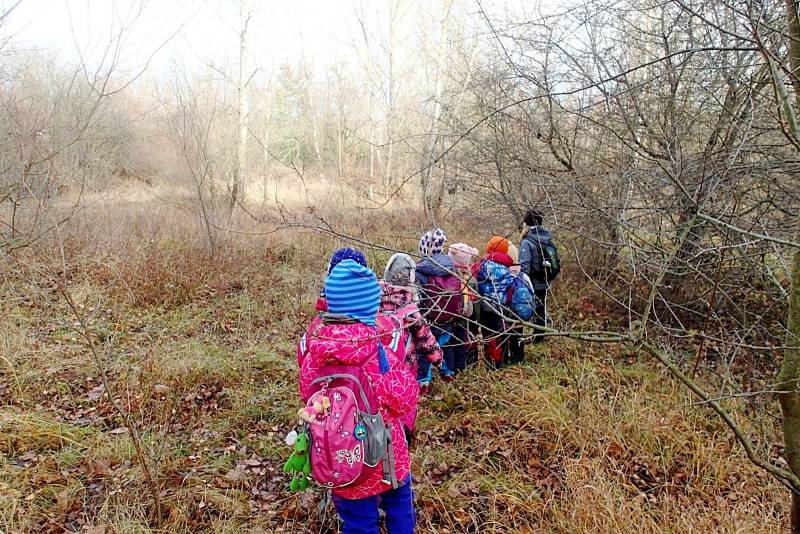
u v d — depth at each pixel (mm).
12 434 3812
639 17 6145
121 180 15219
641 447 3904
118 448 3750
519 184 6555
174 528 3035
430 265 4277
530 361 5449
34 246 6922
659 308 6398
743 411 4430
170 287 7305
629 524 3025
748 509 3230
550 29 5512
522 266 5461
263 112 23703
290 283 7898
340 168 15891
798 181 4711
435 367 5078
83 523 3084
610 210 4457
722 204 4383
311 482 3512
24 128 6469
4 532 2936
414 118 16109
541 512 3316
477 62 8562
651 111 5676
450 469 3779
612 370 5082
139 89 16891
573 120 6430
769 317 5629
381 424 2346
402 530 2627
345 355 2314
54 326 5824
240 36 13594
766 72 4402
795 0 2189
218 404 4609
